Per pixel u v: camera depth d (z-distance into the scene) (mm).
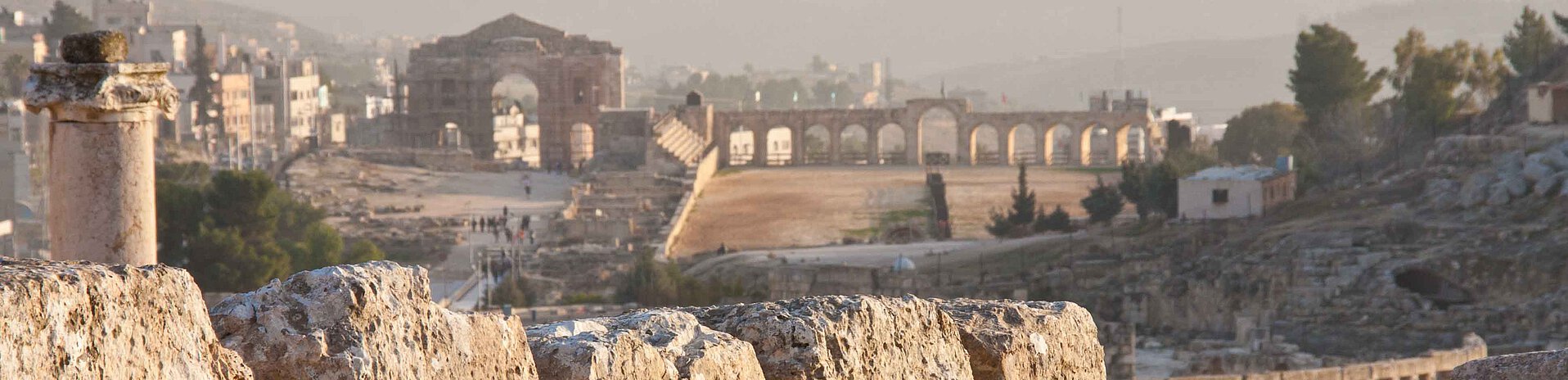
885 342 10297
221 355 7234
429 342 7977
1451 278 121625
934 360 10742
